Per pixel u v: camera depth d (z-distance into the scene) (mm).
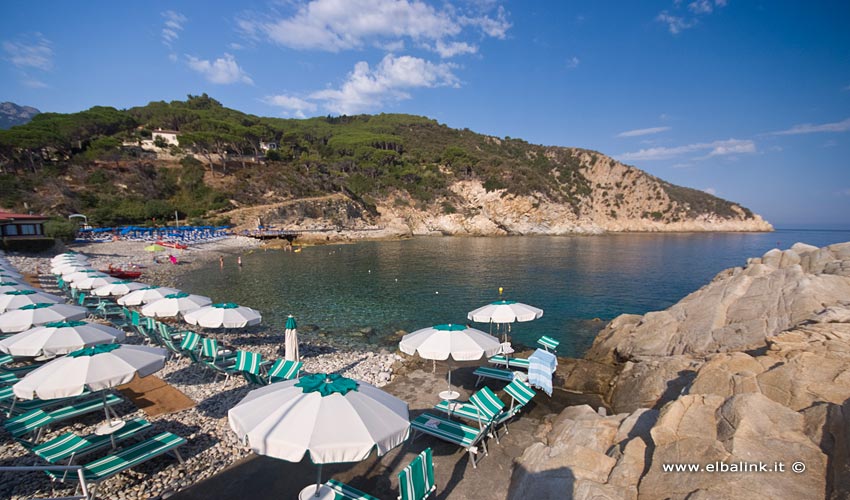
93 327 10492
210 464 8016
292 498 7094
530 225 107000
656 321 14859
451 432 8555
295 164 101375
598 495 5824
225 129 98125
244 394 11344
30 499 6832
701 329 13109
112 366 7574
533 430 9562
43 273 29891
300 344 17500
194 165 88312
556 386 12688
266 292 29406
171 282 32625
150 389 11438
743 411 6094
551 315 23734
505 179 112312
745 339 11727
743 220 155875
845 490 4637
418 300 27266
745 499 4867
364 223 91938
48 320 12422
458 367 14117
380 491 7375
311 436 5207
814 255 14516
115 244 50969
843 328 9258
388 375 13656
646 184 144375
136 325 15477
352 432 5332
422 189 109125
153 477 7527
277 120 176625
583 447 7098
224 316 13750
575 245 75750
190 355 12703
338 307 25094
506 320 13258
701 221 143875
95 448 7379
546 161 157875
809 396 6785
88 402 9219
